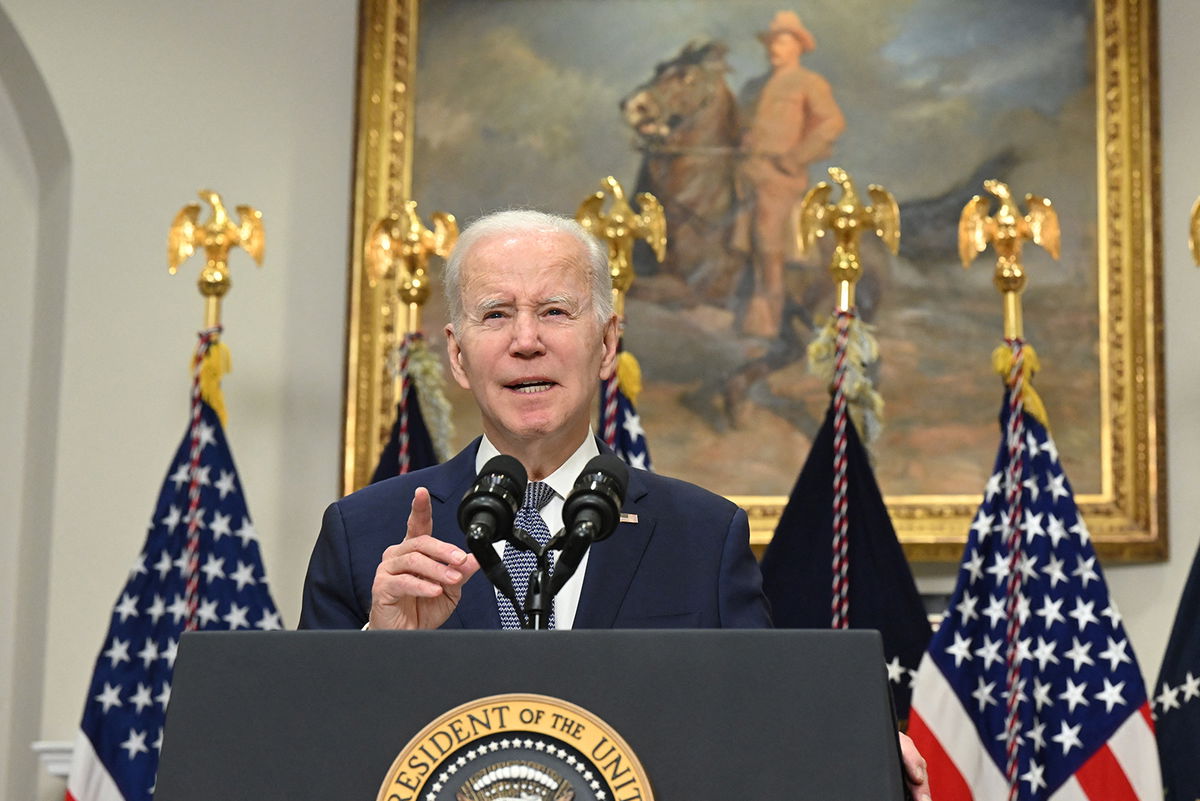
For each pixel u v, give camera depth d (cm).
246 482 888
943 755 712
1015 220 765
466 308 392
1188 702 711
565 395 386
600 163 920
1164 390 859
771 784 223
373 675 232
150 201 912
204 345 805
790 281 895
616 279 789
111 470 884
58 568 871
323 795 225
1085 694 708
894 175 905
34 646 876
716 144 916
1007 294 767
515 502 293
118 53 925
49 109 916
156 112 923
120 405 891
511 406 386
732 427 879
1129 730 697
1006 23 916
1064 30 910
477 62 934
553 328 387
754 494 870
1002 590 733
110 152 914
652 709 228
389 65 930
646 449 789
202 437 801
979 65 913
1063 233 885
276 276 914
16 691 888
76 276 899
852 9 928
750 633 232
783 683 229
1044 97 905
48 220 931
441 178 921
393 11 934
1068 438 862
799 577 759
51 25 920
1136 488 849
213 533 793
